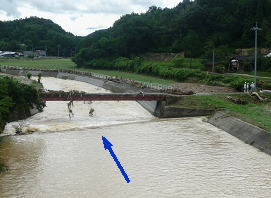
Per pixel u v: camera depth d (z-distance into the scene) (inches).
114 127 2623.0
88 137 2305.6
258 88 3799.2
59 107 3422.7
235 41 6545.3
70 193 1454.2
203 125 2709.2
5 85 2527.1
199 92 3745.1
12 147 2064.5
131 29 7736.2
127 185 1540.4
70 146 2095.2
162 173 1683.1
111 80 5216.5
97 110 3356.3
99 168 1734.7
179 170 1724.9
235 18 6712.6
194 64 5728.3
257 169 1752.0
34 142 2170.3
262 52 5753.0
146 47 7696.9
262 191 1497.3
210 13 6983.3
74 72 6643.7
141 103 3735.2
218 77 4557.1
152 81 5083.7
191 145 2148.1
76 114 3110.2
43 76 6781.5
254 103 3211.1
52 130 2481.5
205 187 1530.5
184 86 4367.6
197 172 1702.8
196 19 7057.1
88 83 5748.0
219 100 3216.0
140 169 1731.1
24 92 2714.1
